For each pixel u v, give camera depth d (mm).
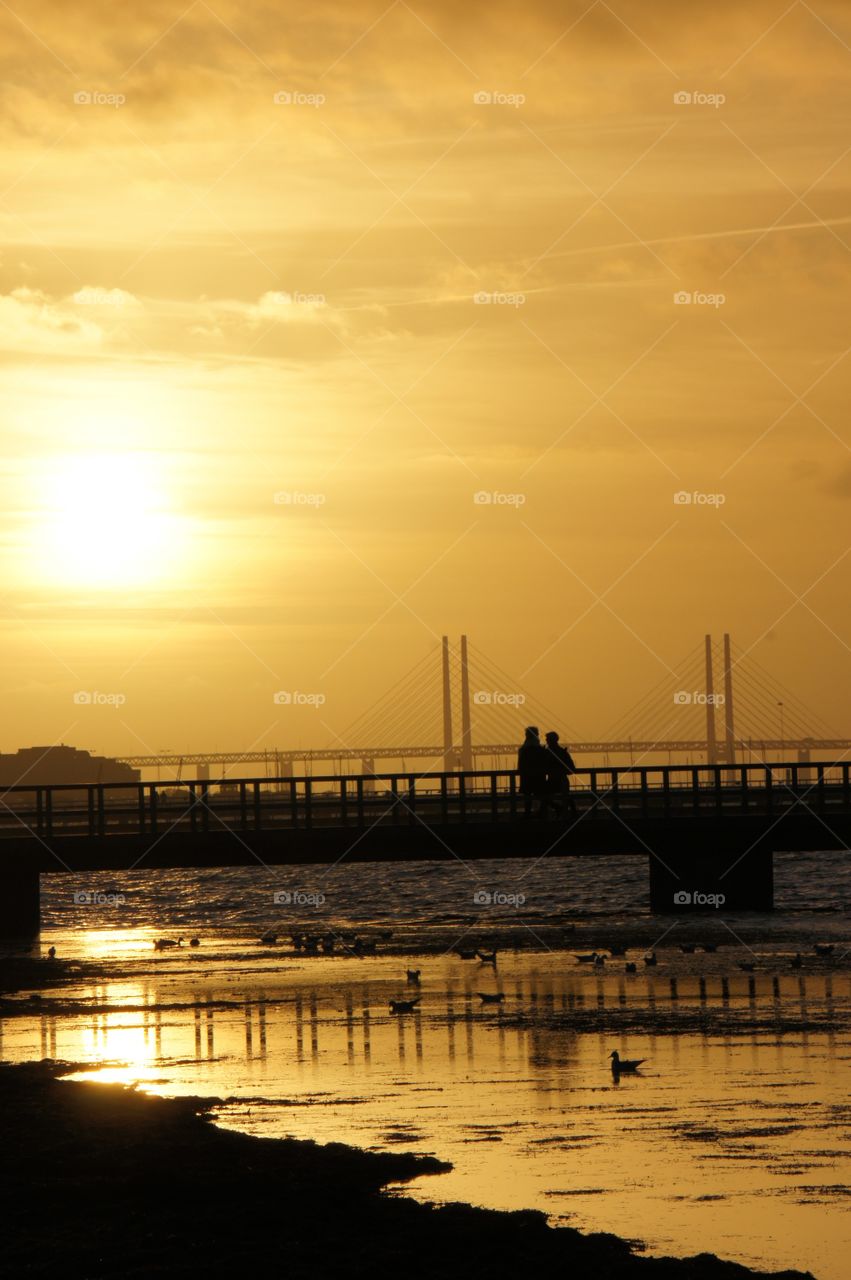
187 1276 23641
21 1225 26234
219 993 55125
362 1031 45781
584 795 75875
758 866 76875
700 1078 37219
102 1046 44531
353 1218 26234
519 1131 32406
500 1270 23797
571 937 70312
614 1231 26016
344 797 72625
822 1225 26156
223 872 181875
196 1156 30141
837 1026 43781
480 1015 47938
